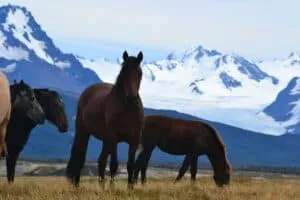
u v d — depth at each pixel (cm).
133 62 2194
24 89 2473
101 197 1947
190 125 3359
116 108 2228
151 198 2019
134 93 2169
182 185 2545
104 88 2466
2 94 1925
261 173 19525
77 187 2219
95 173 10531
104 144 2342
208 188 2461
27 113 2461
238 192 2400
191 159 3334
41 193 1978
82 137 2548
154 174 12888
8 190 2100
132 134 2244
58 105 2648
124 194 2070
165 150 3441
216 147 3297
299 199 2209
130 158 2259
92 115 2394
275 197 2227
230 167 3284
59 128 2650
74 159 2550
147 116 3453
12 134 2486
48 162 17000
